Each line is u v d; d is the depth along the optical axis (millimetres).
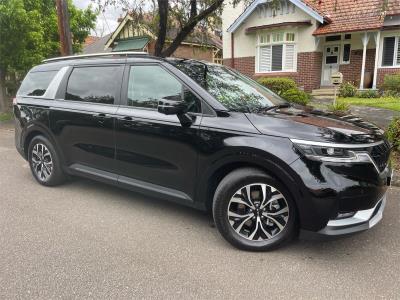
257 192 3588
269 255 3598
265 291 3033
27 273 3312
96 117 4727
